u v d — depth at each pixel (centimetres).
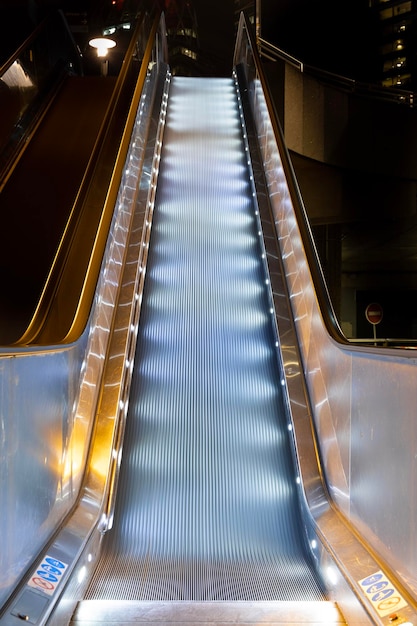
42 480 324
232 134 1184
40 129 1112
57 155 1017
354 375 382
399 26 4172
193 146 1123
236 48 1644
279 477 516
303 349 624
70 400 409
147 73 1166
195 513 473
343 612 318
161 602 329
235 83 1436
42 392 324
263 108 1057
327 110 1570
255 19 2050
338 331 472
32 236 827
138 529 453
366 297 3005
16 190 922
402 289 2869
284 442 558
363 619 277
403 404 282
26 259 786
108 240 642
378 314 1145
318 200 1677
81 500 419
